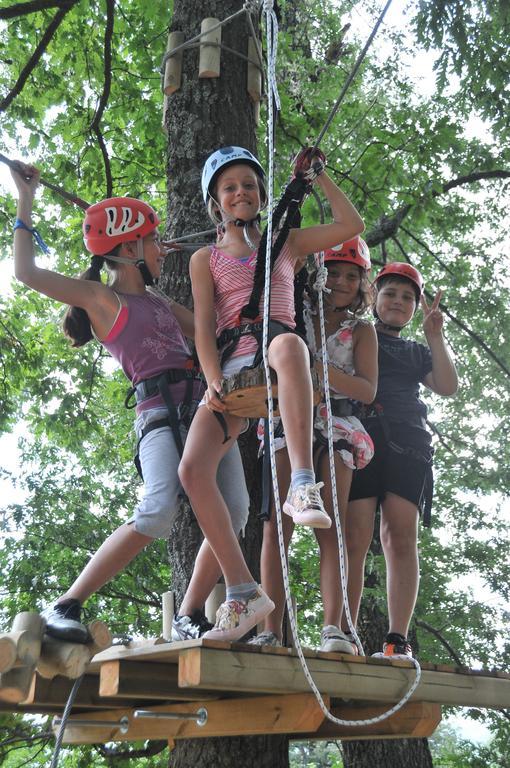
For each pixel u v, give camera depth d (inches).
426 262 438.0
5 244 395.5
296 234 117.9
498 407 462.6
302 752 943.7
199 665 89.3
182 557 154.3
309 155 114.5
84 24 345.7
